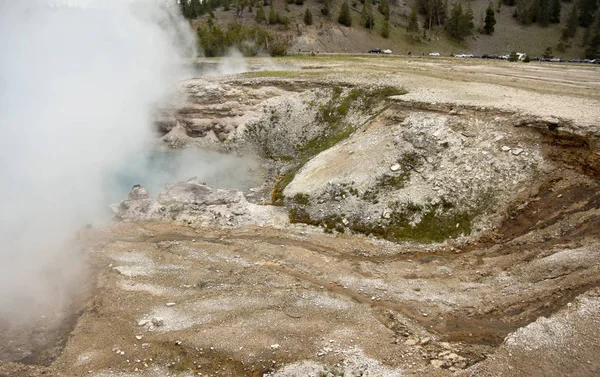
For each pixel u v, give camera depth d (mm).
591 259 22703
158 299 25281
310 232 34000
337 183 36938
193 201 38062
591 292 20531
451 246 30125
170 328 22453
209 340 21188
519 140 32750
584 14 116188
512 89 42156
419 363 18844
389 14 132750
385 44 115812
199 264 29219
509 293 22953
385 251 30812
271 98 54406
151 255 30625
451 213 32000
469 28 121750
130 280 27453
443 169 34531
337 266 28625
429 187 33906
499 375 17281
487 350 19219
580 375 16672
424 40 120000
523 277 23797
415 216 32688
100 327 22984
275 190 41250
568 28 111938
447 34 123750
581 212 26734
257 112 54156
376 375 18359
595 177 28359
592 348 17609
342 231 33625
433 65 64000
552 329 18906
